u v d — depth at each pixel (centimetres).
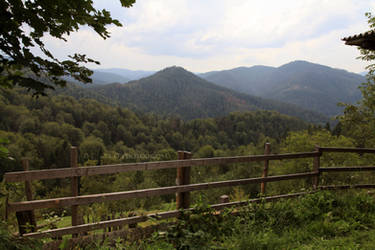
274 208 406
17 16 152
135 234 334
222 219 373
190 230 340
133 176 3131
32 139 5716
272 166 2041
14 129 6950
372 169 518
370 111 887
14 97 7781
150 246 295
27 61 168
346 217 390
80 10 153
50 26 162
